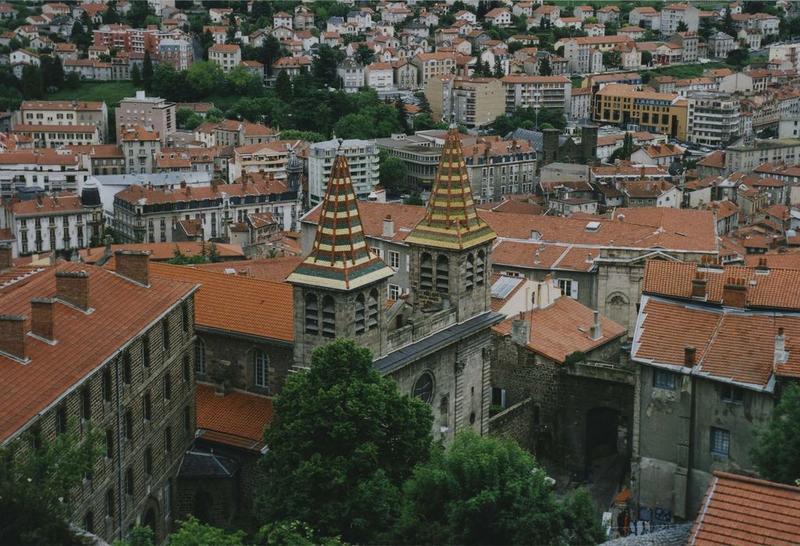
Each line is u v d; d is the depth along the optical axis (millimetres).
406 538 92125
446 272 130000
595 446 147000
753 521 66062
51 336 95500
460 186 130000
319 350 104438
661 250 195875
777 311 120625
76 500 91438
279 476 103062
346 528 98125
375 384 102688
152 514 111875
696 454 118750
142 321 106812
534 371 146125
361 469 99562
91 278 110312
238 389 129125
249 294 131250
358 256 114500
